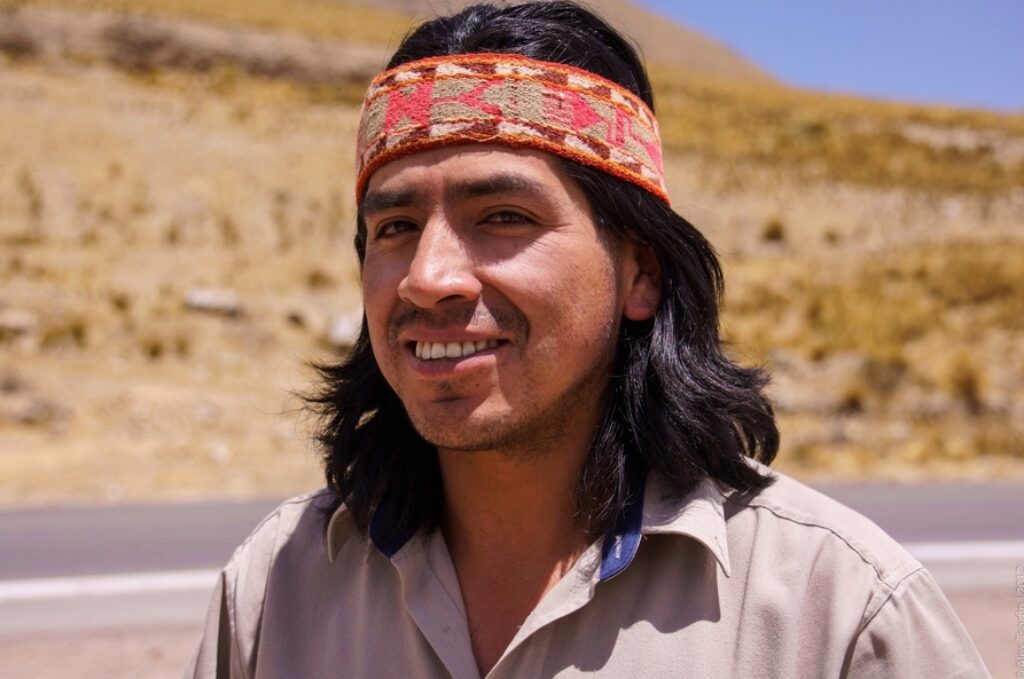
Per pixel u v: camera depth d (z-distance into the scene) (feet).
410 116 5.16
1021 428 39.73
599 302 5.33
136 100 94.79
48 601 18.08
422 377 5.20
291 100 108.37
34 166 71.82
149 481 29.27
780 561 5.00
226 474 30.30
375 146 5.30
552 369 5.18
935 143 133.49
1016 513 25.50
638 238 5.59
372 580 5.63
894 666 4.66
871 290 60.13
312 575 5.84
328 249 67.62
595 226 5.32
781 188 99.50
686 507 5.16
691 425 5.35
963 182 109.50
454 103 5.10
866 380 42.83
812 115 137.90
